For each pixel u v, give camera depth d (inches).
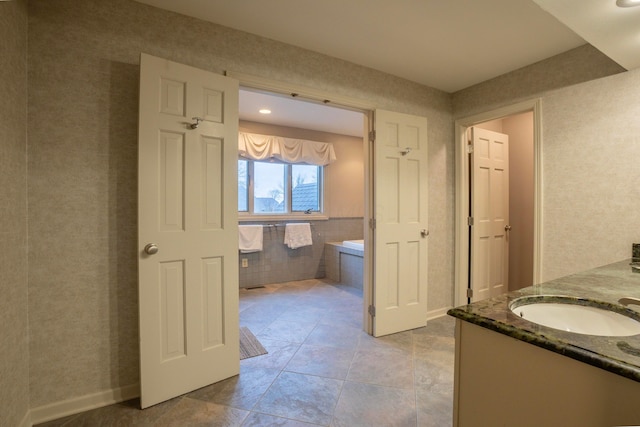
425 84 122.1
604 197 88.2
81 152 68.5
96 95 69.7
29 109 63.5
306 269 198.7
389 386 78.7
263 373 85.0
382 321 110.0
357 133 209.9
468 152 130.8
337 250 192.2
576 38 88.7
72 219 67.8
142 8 73.9
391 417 67.1
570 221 95.0
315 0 72.8
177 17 77.6
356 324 121.4
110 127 71.2
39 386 65.1
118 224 72.4
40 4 64.6
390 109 113.3
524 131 144.8
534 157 102.8
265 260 184.9
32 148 63.8
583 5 56.2
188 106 74.6
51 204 65.7
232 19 80.5
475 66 106.4
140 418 66.7
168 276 72.7
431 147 125.0
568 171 95.3
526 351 32.7
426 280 119.4
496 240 139.9
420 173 117.6
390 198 111.4
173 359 73.4
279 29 85.1
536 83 103.3
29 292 63.7
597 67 89.4
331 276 199.2
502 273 142.3
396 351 98.2
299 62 94.5
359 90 106.0
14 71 58.0
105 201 71.0
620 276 59.4
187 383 75.4
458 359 39.6
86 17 68.6
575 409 29.1
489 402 36.3
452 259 131.7
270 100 144.8
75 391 68.5
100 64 69.9
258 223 184.5
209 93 77.9
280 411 69.1
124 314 73.2
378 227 109.0
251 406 70.8
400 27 84.0
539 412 31.7
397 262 113.1
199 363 77.2
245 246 174.2
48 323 65.7
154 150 70.4
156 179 70.7
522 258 145.9
